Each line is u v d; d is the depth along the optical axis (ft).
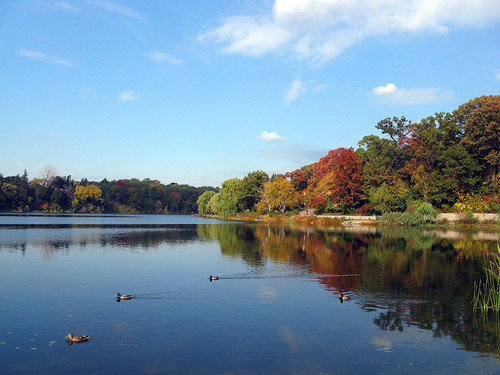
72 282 90.02
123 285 87.25
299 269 107.34
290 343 54.13
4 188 538.47
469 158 259.39
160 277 96.17
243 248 153.38
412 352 51.78
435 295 80.02
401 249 149.18
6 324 60.95
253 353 50.80
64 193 622.95
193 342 54.19
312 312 68.03
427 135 277.64
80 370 45.70
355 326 61.26
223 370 45.93
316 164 437.17
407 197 280.72
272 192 395.75
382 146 318.45
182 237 199.11
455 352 51.96
